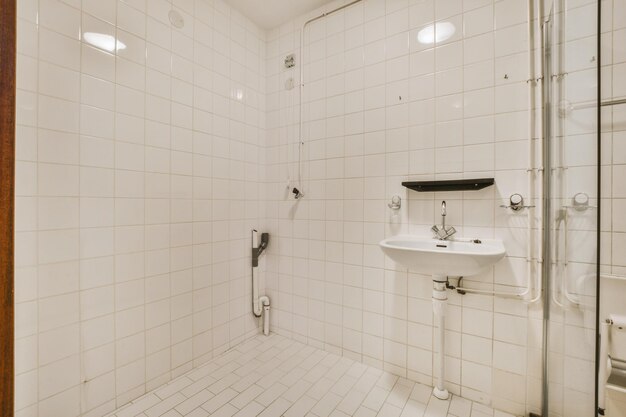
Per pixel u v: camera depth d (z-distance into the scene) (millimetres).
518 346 1408
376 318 1806
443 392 1516
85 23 1310
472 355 1513
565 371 1139
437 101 1613
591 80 943
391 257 1384
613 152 1197
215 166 1945
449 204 1579
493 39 1468
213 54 1923
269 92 2316
